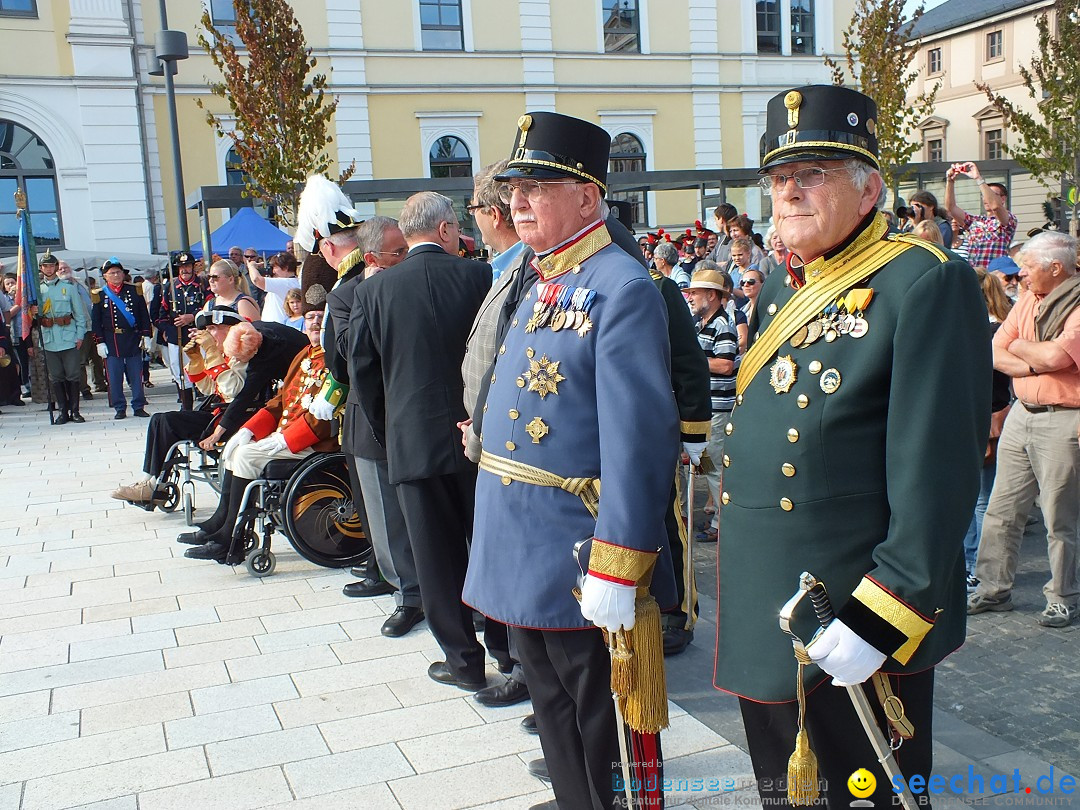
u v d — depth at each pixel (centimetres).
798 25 2392
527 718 335
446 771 307
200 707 357
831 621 173
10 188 1827
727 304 576
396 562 425
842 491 182
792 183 186
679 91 2297
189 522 601
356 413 426
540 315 237
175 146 1166
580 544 220
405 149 2097
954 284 174
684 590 364
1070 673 378
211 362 552
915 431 170
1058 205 1653
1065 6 1636
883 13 1566
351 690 369
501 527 240
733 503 199
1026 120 1675
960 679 378
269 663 396
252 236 1314
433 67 2098
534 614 234
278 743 328
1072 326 399
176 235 1945
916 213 815
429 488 361
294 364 518
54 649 415
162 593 485
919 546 167
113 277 1102
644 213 2136
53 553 555
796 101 186
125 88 1856
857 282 184
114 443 924
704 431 359
